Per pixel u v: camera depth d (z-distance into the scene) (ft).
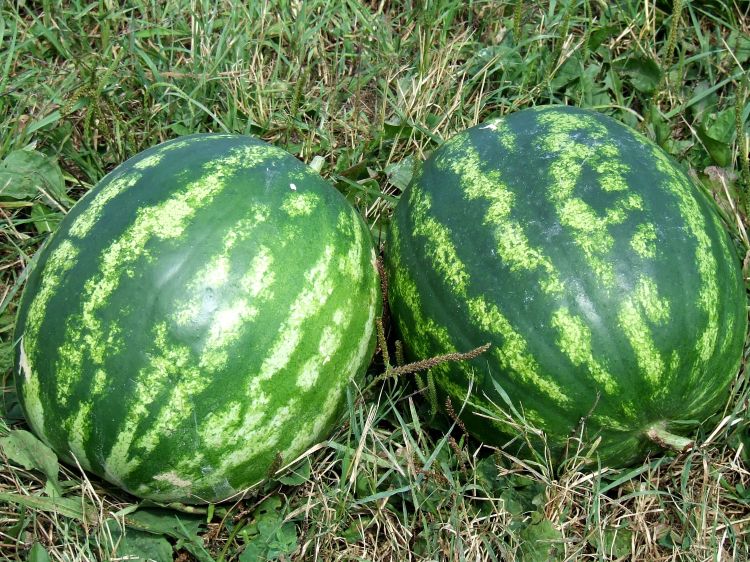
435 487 2.77
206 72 3.58
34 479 2.77
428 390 2.77
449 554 2.67
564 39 3.54
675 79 3.72
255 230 2.51
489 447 2.76
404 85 3.66
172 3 3.75
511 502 2.75
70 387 2.43
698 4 3.89
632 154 2.69
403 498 2.75
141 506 2.65
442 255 2.65
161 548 2.64
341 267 2.60
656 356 2.48
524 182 2.64
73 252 2.52
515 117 2.85
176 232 2.48
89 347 2.42
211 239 2.48
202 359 2.41
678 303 2.49
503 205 2.61
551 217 2.56
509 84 3.67
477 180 2.69
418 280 2.69
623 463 2.69
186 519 2.67
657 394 2.50
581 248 2.51
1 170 3.22
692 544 2.71
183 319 2.41
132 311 2.42
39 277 2.54
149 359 2.40
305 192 2.64
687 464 2.71
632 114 3.65
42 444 2.60
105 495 2.71
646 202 2.58
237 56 3.63
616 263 2.49
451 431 2.83
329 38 3.85
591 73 3.67
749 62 3.74
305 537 2.73
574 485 2.68
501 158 2.71
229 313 2.43
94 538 2.65
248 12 3.70
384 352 2.66
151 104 3.55
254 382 2.45
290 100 3.64
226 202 2.54
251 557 2.67
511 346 2.53
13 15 3.62
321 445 2.70
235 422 2.45
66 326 2.44
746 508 2.85
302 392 2.51
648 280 2.48
